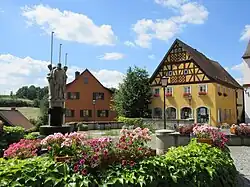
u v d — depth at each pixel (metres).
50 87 11.90
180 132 13.78
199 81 34.25
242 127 14.95
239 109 43.25
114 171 4.12
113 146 4.55
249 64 28.58
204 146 6.42
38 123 35.09
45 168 3.86
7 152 5.11
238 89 43.00
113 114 47.25
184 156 5.23
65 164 4.02
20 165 3.88
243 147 13.98
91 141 4.41
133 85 37.31
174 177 4.43
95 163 4.09
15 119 27.45
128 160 4.39
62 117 12.08
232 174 5.95
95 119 45.97
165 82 14.78
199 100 34.06
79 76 45.75
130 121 32.69
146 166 4.34
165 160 4.71
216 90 33.47
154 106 37.47
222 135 7.79
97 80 46.66
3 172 3.62
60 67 12.08
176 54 36.25
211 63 41.84
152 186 4.13
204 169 5.00
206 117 33.56
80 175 3.88
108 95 47.16
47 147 4.54
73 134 4.54
